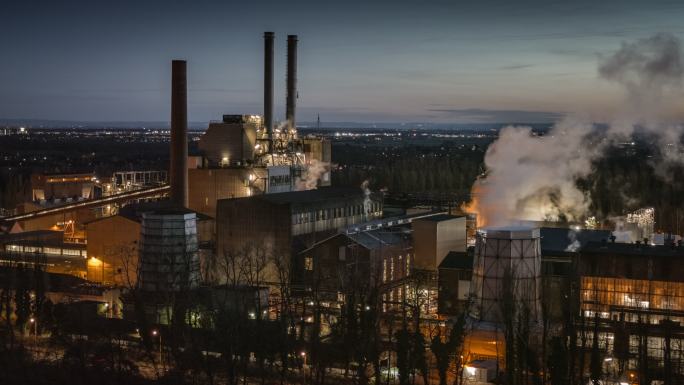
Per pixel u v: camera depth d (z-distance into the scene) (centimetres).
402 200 19050
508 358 7862
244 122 17212
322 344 8719
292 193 14288
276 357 9394
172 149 15612
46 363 8656
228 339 8400
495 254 8944
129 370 8506
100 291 11081
